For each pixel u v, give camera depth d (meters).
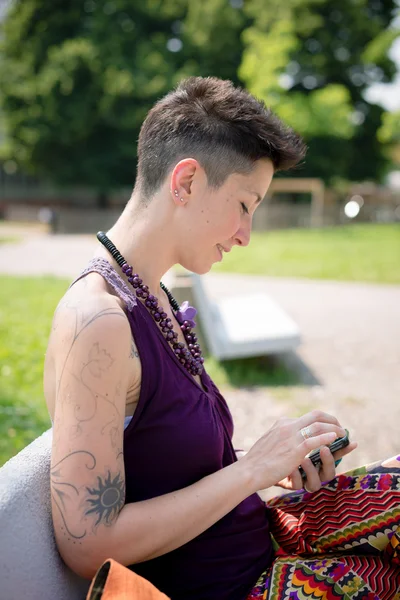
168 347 1.26
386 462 1.39
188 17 28.08
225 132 1.26
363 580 1.29
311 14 26.92
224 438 1.39
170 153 1.28
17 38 28.56
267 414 4.05
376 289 9.52
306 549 1.39
